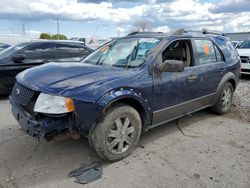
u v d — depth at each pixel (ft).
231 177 10.13
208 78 15.49
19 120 10.73
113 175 10.14
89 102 9.79
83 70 11.49
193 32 15.96
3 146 12.42
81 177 9.96
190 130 15.05
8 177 9.89
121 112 10.79
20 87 11.10
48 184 9.50
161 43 12.98
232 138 13.97
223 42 17.85
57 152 11.94
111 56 13.64
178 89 13.30
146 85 11.57
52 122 9.54
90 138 10.46
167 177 10.07
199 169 10.68
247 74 33.09
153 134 14.30
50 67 12.12
